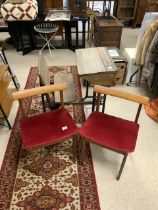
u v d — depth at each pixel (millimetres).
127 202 1465
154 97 2398
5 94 2146
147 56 2148
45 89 1460
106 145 1396
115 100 2453
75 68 3090
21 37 3377
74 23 3482
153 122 2143
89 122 1555
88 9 3635
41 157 1787
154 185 1572
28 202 1468
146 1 4137
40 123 1544
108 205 1448
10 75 2322
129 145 1387
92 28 3629
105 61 1834
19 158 1781
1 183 1587
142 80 2717
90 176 1633
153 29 2070
